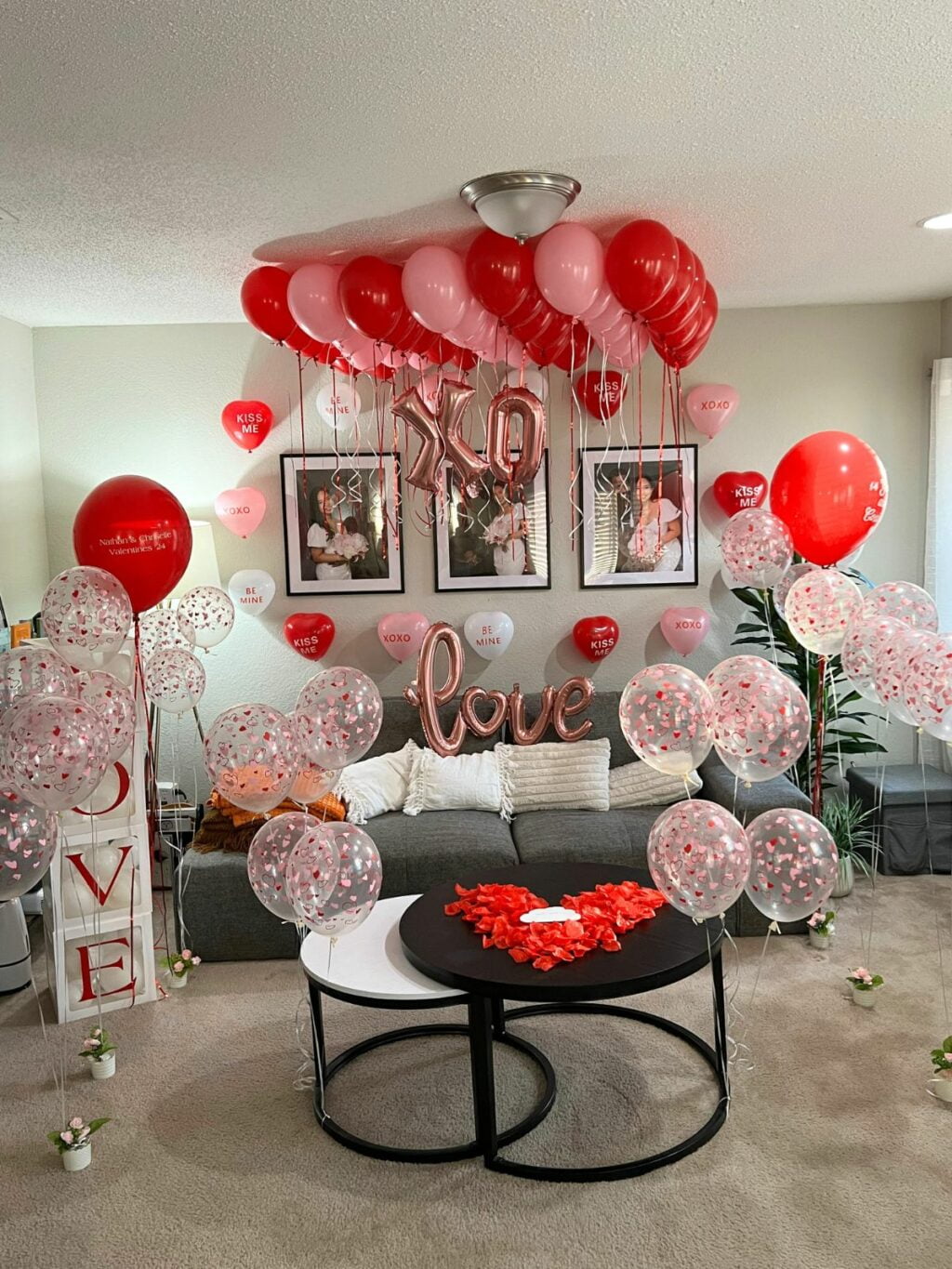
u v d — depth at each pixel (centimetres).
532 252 306
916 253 378
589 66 208
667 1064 311
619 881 329
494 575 496
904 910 419
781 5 184
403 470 490
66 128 235
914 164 274
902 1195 250
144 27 188
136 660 356
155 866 475
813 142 256
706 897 257
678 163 269
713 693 290
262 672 500
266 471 491
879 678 302
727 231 342
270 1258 237
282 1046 331
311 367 484
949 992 349
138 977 363
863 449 366
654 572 497
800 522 372
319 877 255
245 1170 268
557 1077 305
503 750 458
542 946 270
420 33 192
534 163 264
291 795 321
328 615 496
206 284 393
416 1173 264
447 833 409
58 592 322
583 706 346
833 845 286
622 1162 263
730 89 222
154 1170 269
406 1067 316
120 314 453
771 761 286
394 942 295
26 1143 283
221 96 219
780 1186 254
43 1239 245
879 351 488
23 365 472
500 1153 269
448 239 332
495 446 360
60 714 262
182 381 485
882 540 502
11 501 456
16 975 374
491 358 365
